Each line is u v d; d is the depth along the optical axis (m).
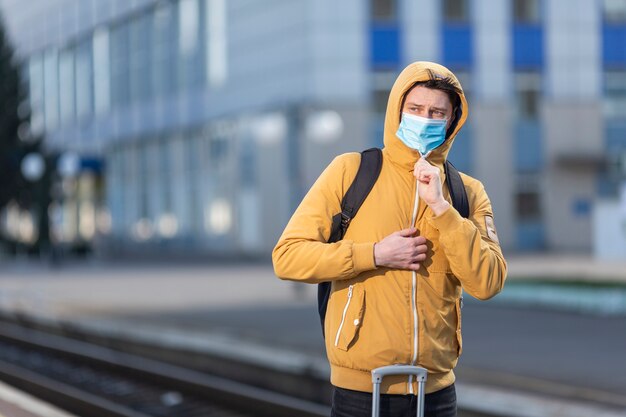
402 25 47.25
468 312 23.00
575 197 49.38
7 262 60.19
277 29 49.19
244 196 53.19
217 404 14.21
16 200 64.69
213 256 56.16
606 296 21.72
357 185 4.70
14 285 37.56
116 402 14.99
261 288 31.64
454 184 4.78
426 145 4.52
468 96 48.38
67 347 20.67
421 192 4.50
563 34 49.25
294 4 47.69
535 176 49.19
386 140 4.67
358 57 46.72
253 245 52.41
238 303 26.62
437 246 4.63
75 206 75.19
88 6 70.69
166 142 62.47
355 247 4.52
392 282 4.56
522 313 22.58
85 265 52.97
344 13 46.59
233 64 53.47
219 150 55.84
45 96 78.38
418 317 4.57
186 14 58.47
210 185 57.06
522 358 15.80
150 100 63.47
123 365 17.47
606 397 12.51
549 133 49.22
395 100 4.55
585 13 49.41
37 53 79.00
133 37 65.38
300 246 4.62
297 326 20.80
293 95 48.03
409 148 4.60
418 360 4.59
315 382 14.59
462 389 13.29
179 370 17.95
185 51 58.75
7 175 63.75
